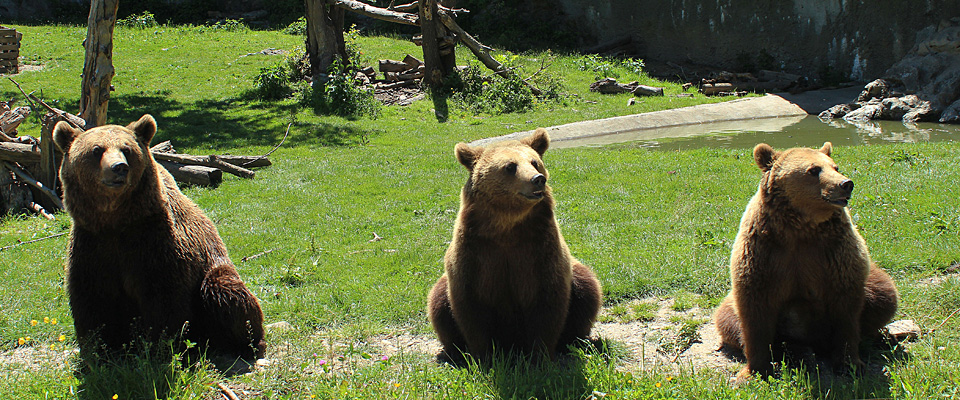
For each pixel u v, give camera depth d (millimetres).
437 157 17344
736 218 10891
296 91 27641
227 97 27266
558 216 11688
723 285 7988
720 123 25156
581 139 22469
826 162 5164
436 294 6543
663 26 36344
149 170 5691
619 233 10523
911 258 8312
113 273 5770
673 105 26688
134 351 6074
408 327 7469
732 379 5781
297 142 20094
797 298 5680
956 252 8305
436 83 27797
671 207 11984
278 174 15680
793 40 31953
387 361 5816
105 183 5141
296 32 39094
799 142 20469
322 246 10508
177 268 5824
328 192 14047
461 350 6355
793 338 6289
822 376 5684
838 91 28938
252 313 6242
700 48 35188
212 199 13609
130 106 25281
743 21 33344
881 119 24859
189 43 36094
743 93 28984
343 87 24969
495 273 5871
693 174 14516
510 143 5949
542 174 5457
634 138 22281
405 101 26781
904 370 5344
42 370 6086
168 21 41469
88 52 13539
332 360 6152
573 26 39469
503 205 5551
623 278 8398
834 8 30219
